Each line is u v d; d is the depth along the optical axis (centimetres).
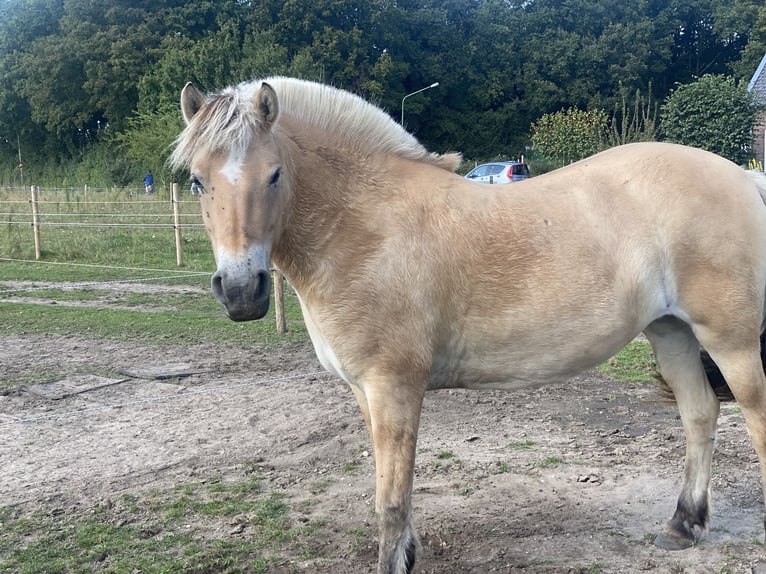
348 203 297
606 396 604
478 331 304
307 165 295
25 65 4100
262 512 392
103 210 1983
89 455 491
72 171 4016
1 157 4547
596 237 307
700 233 308
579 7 5325
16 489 435
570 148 2992
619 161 328
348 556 345
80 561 346
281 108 303
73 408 594
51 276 1305
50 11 4409
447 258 297
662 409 565
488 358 310
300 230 294
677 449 473
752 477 424
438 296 297
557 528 367
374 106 322
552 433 514
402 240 295
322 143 302
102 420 564
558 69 5056
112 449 502
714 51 5725
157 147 2989
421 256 295
